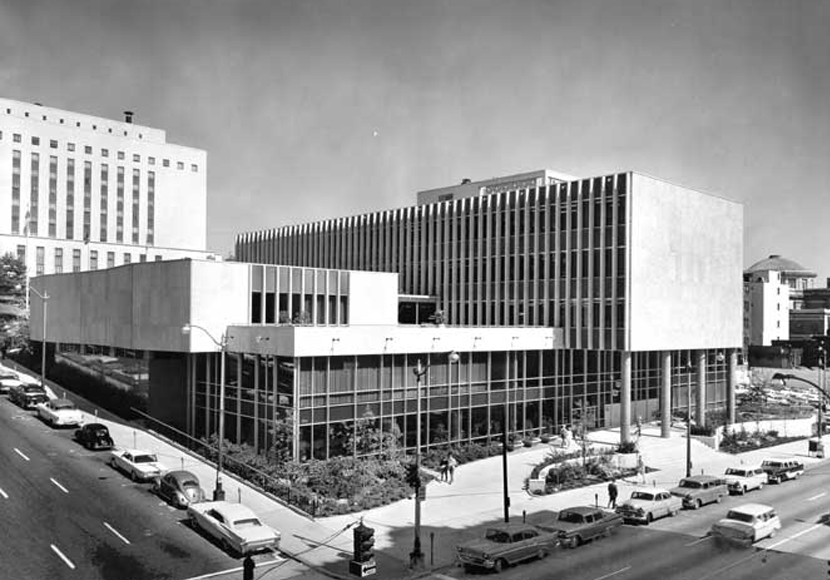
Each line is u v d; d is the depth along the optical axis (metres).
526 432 53.84
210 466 39.31
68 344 65.44
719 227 63.25
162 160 119.19
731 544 29.97
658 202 55.50
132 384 52.47
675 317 57.12
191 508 29.55
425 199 88.56
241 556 26.23
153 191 117.81
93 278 58.62
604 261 54.09
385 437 42.59
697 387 61.75
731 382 66.25
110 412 53.84
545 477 41.38
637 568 26.55
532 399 54.84
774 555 28.33
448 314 67.56
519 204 61.47
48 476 35.66
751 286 125.06
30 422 49.03
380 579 24.98
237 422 44.09
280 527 30.16
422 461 44.34
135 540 27.52
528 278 60.06
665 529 32.59
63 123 118.12
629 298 52.38
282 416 40.44
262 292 47.53
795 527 33.00
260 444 42.12
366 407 43.53
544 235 59.03
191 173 122.88
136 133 126.81
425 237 70.69
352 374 42.84
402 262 73.12
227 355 45.03
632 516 33.34
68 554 25.66
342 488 35.41
